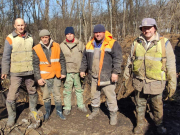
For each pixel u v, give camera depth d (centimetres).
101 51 290
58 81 332
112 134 307
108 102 317
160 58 262
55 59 318
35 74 314
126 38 1212
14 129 321
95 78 309
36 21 1370
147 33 258
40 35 296
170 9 1429
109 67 296
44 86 324
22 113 369
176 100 410
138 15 1716
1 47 1162
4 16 1396
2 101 434
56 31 1298
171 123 325
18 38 306
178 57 810
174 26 1478
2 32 1320
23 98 529
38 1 1271
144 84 277
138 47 278
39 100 585
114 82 307
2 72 302
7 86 504
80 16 1346
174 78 260
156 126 310
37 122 327
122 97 506
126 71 306
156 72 265
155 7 1479
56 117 356
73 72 347
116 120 327
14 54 306
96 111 347
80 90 369
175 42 1007
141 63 276
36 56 308
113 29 1166
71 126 326
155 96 280
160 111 287
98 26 278
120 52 289
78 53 345
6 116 373
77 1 1340
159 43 260
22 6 1425
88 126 324
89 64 307
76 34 1469
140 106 299
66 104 368
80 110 378
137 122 304
